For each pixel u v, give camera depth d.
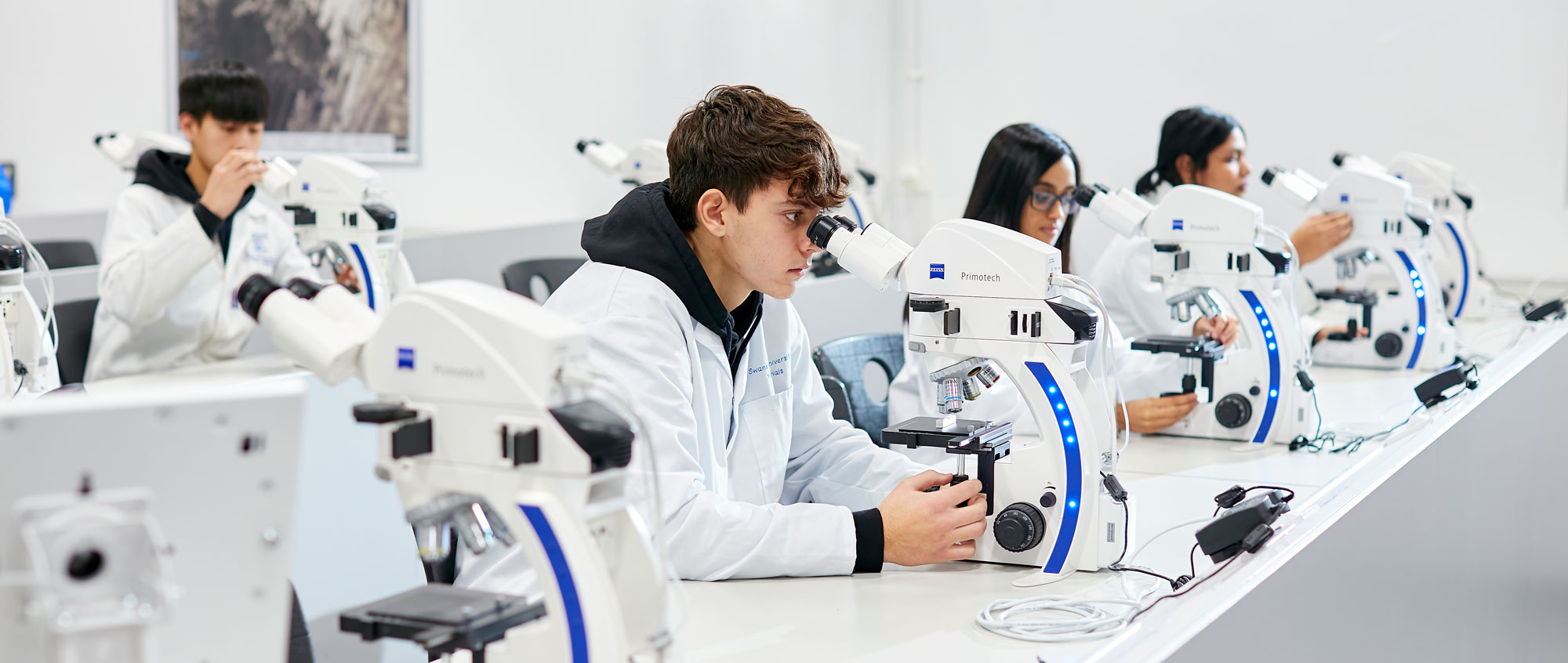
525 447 0.84
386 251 2.76
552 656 0.88
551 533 0.85
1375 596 1.65
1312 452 2.07
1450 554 2.07
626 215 1.43
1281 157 5.08
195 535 0.71
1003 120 5.81
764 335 1.60
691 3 5.41
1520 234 4.51
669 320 1.37
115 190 4.27
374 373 0.91
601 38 5.19
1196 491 1.79
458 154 4.82
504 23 4.90
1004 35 5.75
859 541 1.34
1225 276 2.16
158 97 4.27
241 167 2.63
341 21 4.49
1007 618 1.21
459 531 0.96
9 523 0.65
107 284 2.62
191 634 0.72
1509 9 4.46
